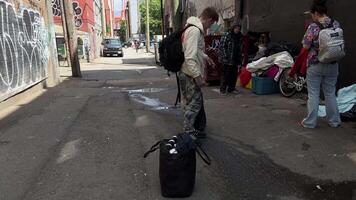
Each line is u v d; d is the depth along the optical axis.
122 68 23.73
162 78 15.82
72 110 8.91
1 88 8.97
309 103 6.43
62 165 5.20
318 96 6.39
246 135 6.30
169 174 4.09
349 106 6.92
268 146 5.73
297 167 4.93
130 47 89.25
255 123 6.97
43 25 13.64
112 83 14.58
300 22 9.77
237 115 7.62
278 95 9.61
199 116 6.14
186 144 4.12
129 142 6.16
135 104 9.52
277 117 7.31
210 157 5.36
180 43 5.66
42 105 9.72
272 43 10.38
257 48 11.52
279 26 10.88
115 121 7.61
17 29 10.41
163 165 4.11
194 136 5.88
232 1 15.57
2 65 9.03
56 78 14.89
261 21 12.06
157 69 21.92
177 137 4.29
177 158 4.05
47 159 5.46
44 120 7.89
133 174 4.83
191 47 5.46
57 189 4.46
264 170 4.88
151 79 15.55
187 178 4.12
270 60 9.84
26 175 4.89
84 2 34.28
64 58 29.91
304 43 6.21
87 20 34.66
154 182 4.59
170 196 4.18
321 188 4.36
